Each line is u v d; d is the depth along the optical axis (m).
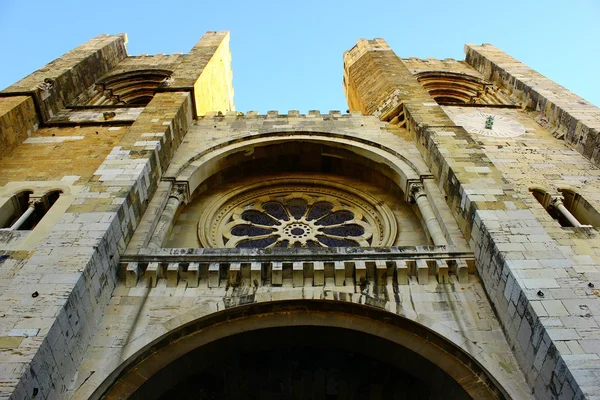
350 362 12.61
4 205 14.56
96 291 11.02
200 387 12.70
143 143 16.14
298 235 17.61
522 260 10.91
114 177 14.13
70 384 9.63
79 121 20.23
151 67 29.73
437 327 10.89
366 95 25.69
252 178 20.08
